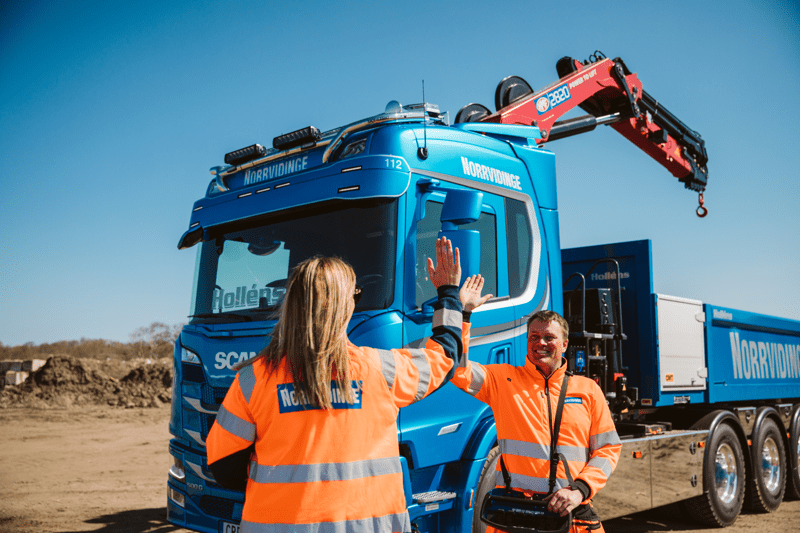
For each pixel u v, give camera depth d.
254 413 1.93
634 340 6.73
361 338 3.84
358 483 1.88
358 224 4.18
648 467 5.96
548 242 5.29
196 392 4.55
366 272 4.06
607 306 6.04
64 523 7.57
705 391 7.41
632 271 6.82
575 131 7.38
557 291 5.29
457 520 4.14
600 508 5.28
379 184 4.08
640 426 6.22
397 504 1.95
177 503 4.66
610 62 8.11
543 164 5.45
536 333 3.10
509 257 4.86
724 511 7.17
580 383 3.12
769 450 8.58
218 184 5.34
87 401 24.98
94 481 10.60
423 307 4.10
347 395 1.92
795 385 9.68
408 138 4.29
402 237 4.06
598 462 2.91
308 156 4.71
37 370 27.69
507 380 3.15
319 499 1.82
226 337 4.41
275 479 1.85
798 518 7.91
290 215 4.60
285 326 1.94
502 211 4.89
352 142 4.43
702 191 10.29
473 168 4.70
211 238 5.15
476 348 4.40
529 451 3.01
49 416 20.92
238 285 4.78
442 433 4.10
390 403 2.02
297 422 1.87
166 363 27.88
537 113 6.72
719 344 7.73
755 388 8.47
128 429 18.03
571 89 7.29
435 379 2.14
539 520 2.68
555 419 3.01
